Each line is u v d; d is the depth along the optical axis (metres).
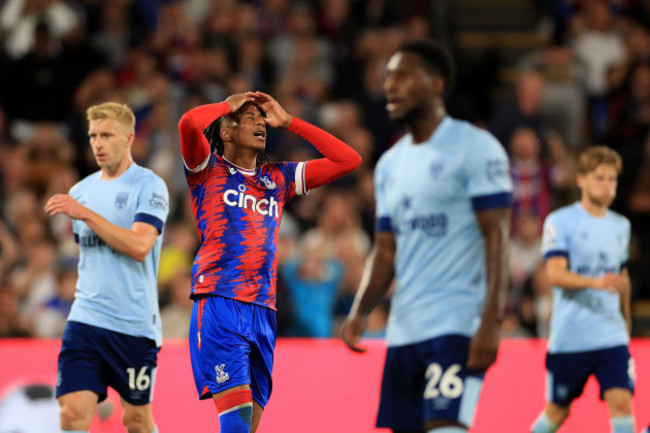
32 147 37.59
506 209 14.72
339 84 41.91
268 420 21.39
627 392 19.92
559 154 37.34
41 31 40.34
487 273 14.56
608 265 20.86
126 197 17.53
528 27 50.12
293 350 21.73
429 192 15.07
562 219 20.89
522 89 37.97
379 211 16.28
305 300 30.00
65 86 40.28
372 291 16.45
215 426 21.09
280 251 30.64
